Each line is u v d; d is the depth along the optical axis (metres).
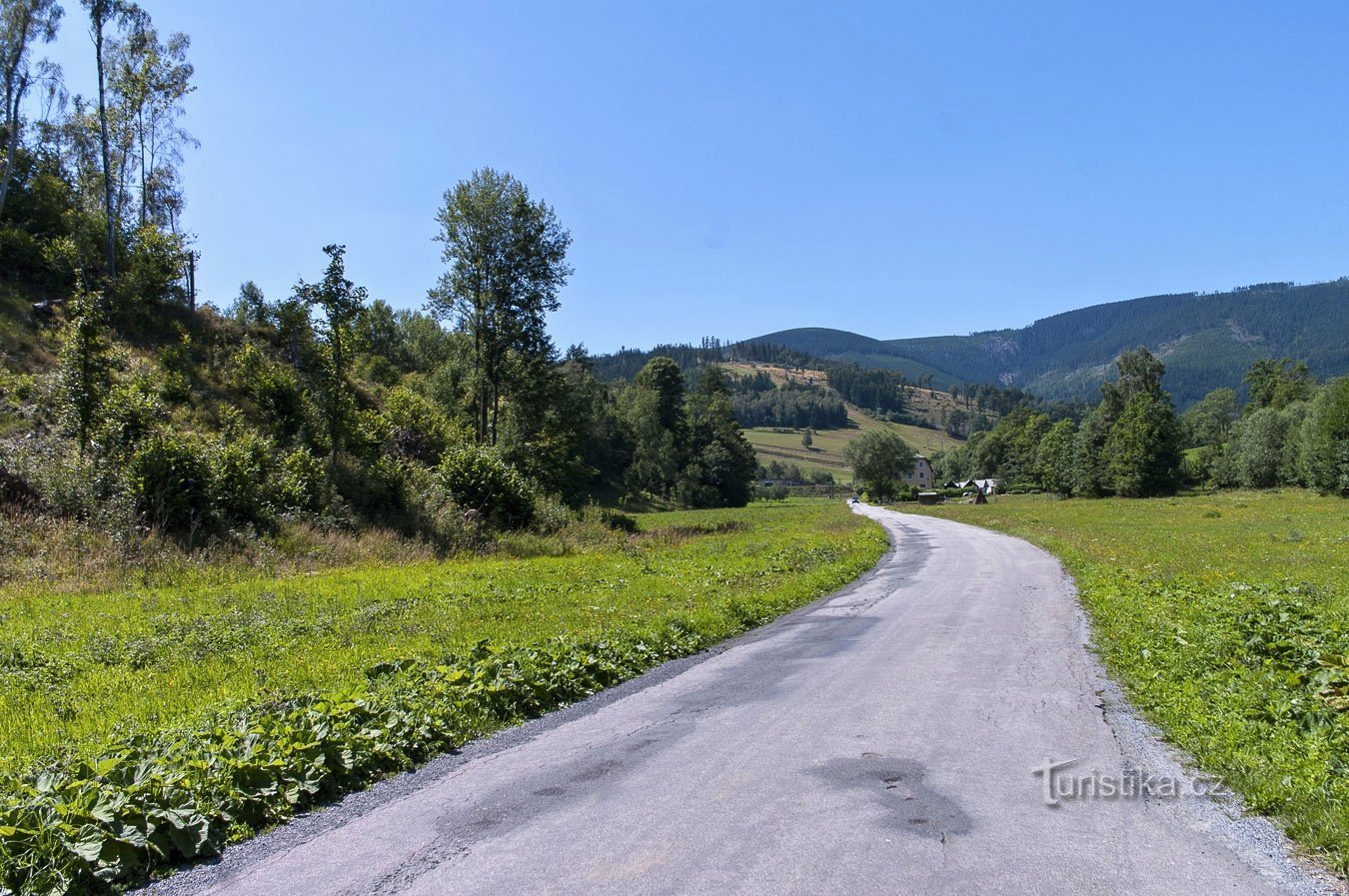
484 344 42.53
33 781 5.29
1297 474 77.50
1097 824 4.91
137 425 23.58
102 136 36.69
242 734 6.21
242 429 28.69
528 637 11.26
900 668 9.64
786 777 5.84
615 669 9.80
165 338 34.84
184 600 14.84
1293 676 7.71
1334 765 5.55
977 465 142.88
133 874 4.55
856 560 24.86
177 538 20.62
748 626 13.72
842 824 4.91
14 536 18.20
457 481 31.55
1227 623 10.66
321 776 5.86
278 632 11.75
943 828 4.84
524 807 5.41
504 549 27.56
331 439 31.75
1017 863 4.35
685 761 6.30
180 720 7.00
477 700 7.95
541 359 44.00
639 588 17.44
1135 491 88.00
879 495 111.56
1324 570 19.05
